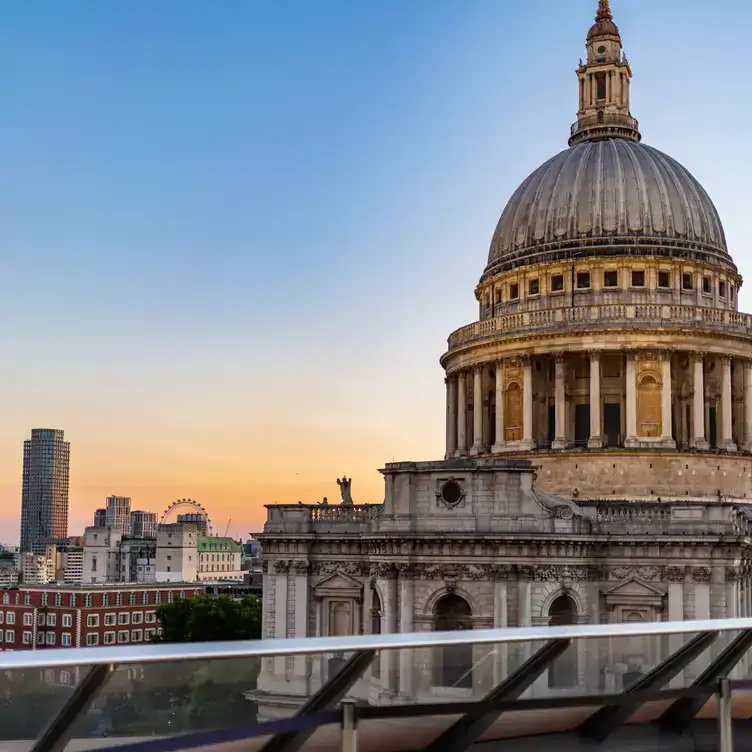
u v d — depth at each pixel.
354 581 93.12
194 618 178.75
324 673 16.45
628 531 85.81
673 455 101.44
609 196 110.94
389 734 17.17
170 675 15.08
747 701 20.03
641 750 19.39
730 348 105.31
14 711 13.95
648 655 18.91
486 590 85.06
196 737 15.31
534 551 84.56
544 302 110.88
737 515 87.56
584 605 85.50
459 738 17.81
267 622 95.88
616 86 120.94
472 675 17.64
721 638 19.50
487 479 86.06
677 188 112.75
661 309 103.94
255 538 96.00
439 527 86.31
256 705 15.89
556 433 104.69
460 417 114.56
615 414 105.56
